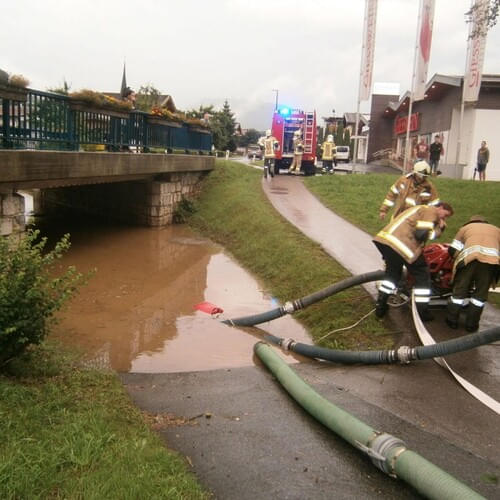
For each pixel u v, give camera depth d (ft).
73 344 23.34
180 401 16.11
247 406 15.62
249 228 45.68
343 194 59.77
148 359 21.88
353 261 32.27
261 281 34.55
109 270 37.17
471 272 20.88
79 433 11.84
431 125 109.81
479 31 49.85
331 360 19.89
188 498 10.13
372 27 73.77
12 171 27.14
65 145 35.19
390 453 11.51
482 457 12.71
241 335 24.98
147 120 49.32
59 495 9.69
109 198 58.39
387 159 151.33
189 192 62.28
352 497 10.99
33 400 13.41
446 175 88.28
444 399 15.88
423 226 20.92
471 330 21.21
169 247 44.98
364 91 76.59
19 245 16.19
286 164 88.33
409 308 23.62
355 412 14.90
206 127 71.10
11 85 27.17
